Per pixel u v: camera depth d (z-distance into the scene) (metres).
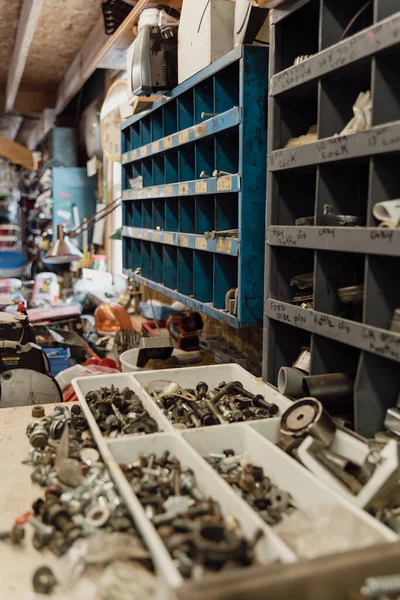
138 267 3.76
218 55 2.32
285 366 2.09
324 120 1.70
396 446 1.33
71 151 6.95
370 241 1.47
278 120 1.94
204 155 2.59
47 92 7.70
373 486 1.28
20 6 4.59
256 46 2.08
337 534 1.16
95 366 3.15
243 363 2.69
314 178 2.02
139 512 1.20
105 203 6.06
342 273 1.80
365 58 1.48
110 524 1.30
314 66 1.66
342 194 1.77
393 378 1.64
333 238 1.62
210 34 2.30
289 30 1.93
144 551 1.18
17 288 6.24
